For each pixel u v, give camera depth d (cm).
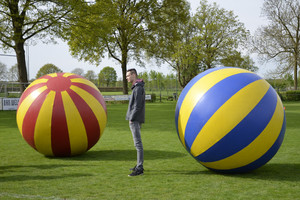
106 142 759
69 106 531
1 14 1928
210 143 406
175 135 874
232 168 422
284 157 565
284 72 3241
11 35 1906
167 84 5653
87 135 551
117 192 353
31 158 564
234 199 329
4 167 489
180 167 489
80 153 585
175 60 3894
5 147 687
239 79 419
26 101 540
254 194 346
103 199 328
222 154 407
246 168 422
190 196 338
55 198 331
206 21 3797
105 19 2272
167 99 3588
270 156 419
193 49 3744
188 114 425
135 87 451
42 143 536
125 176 430
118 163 520
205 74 450
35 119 523
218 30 3719
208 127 404
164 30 3128
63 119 525
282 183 393
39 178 418
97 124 561
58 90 541
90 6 2159
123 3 2919
